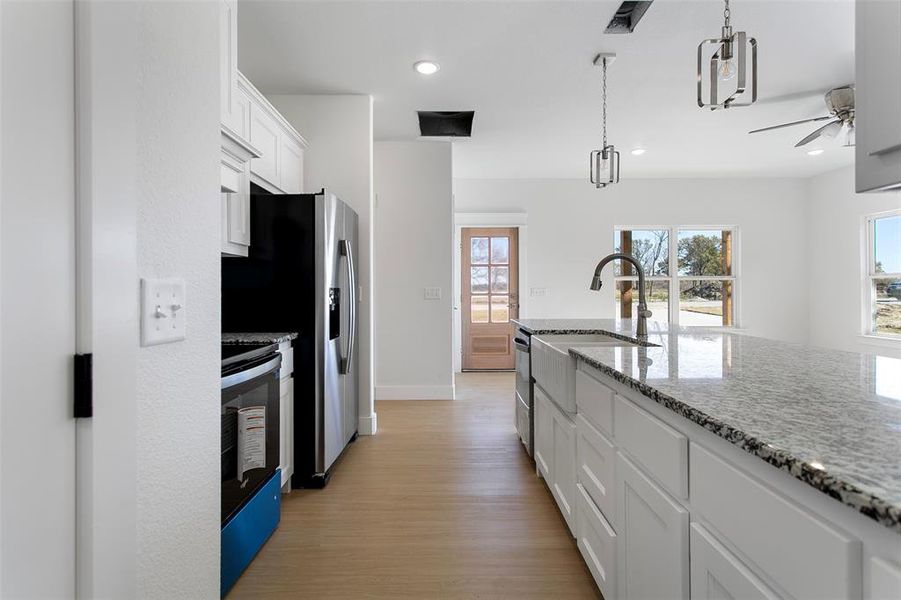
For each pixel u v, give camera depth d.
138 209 0.70
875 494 0.51
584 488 1.68
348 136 3.40
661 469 1.04
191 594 0.85
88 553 0.56
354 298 3.12
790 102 3.53
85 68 0.57
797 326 6.08
